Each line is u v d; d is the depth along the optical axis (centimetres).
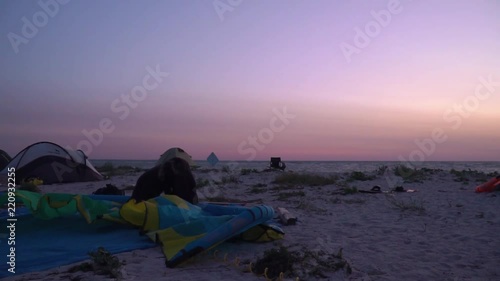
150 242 620
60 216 716
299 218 873
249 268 499
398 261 560
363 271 515
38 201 680
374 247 633
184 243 576
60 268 500
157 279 465
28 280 456
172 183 791
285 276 477
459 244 655
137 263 525
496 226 792
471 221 844
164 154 837
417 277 500
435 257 581
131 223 662
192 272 494
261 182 1795
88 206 704
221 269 508
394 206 1057
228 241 636
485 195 1259
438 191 1401
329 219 875
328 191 1403
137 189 781
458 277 501
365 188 1516
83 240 630
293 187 1533
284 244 635
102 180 1880
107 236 655
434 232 743
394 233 734
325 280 474
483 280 493
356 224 814
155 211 659
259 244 632
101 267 487
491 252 608
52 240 629
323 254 550
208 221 613
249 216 575
